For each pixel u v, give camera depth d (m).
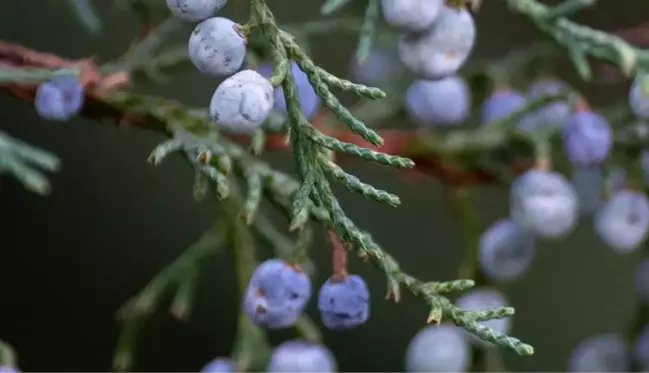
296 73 0.25
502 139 0.30
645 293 0.31
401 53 0.26
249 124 0.23
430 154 0.30
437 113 0.29
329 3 0.26
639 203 0.29
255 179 0.26
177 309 0.30
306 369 0.26
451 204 0.31
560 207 0.28
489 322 0.29
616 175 0.30
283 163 0.35
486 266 0.29
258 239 0.29
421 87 0.29
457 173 0.30
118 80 0.27
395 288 0.24
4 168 0.28
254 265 0.29
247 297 0.24
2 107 0.35
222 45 0.23
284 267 0.24
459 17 0.25
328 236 0.24
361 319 0.24
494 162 0.31
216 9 0.23
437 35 0.25
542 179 0.28
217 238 0.30
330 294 0.24
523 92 0.32
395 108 0.31
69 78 0.26
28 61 0.28
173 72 0.29
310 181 0.24
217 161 0.25
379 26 0.31
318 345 0.27
